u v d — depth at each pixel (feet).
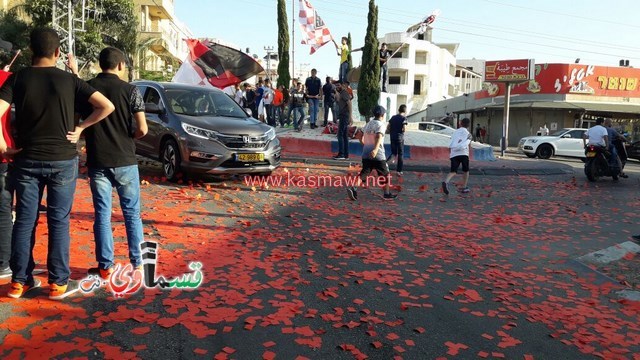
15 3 90.68
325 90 61.46
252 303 14.06
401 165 42.88
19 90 12.29
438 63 199.93
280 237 21.01
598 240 24.73
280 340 12.19
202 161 28.73
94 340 11.47
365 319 13.70
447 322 14.06
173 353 11.23
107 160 13.83
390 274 17.54
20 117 12.39
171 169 30.25
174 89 32.48
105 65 13.96
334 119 61.05
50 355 10.68
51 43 12.57
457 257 20.36
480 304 15.58
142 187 28.50
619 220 29.89
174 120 30.01
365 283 16.48
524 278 18.39
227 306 13.84
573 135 77.56
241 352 11.51
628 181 47.32
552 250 22.54
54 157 12.53
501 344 12.91
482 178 45.62
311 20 67.56
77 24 85.35
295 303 14.37
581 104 117.80
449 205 31.73
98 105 12.96
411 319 14.03
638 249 23.09
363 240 21.74
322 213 26.45
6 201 13.99
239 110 33.55
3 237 14.08
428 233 24.02
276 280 16.05
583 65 119.34
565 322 14.73
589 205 34.37
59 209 12.99
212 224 22.09
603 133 45.65
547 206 33.22
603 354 12.90
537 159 72.95
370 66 65.57
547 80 120.47
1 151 12.30
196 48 48.26
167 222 21.65
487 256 20.89
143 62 108.27
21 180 12.63
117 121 13.88
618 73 120.78
